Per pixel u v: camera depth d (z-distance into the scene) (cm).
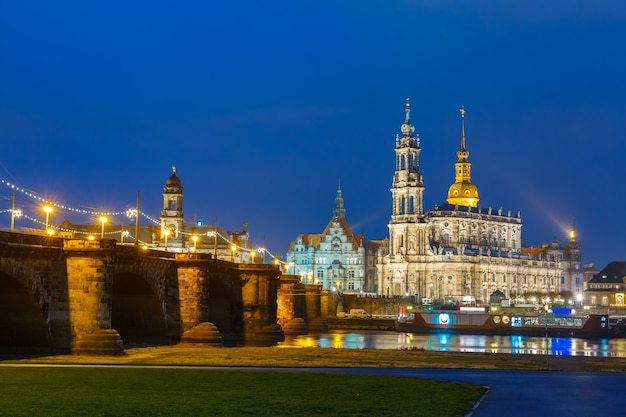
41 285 9381
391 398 5559
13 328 9506
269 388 6062
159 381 6412
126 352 10262
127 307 12294
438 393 5847
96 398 5350
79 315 9544
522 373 7838
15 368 7469
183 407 5006
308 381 6581
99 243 9600
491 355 11150
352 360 9700
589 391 6097
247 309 15412
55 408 4897
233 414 4788
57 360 8719
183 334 12294
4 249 8700
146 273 11619
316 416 4759
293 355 10419
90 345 9425
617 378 7269
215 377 6806
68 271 9575
